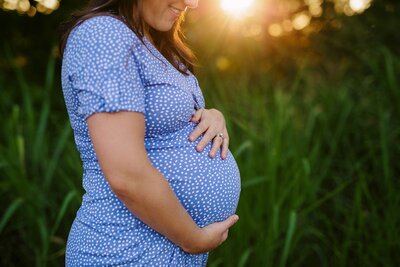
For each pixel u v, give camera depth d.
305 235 2.42
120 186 1.05
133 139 1.06
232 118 2.60
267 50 3.60
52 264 2.40
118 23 1.11
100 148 1.06
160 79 1.16
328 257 2.44
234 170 1.38
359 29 3.52
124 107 1.06
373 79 3.21
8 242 2.46
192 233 1.18
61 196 2.54
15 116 2.56
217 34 3.43
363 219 2.37
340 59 3.52
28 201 2.38
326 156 2.79
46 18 3.68
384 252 2.29
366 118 2.96
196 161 1.25
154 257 1.19
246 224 2.21
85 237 1.22
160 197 1.08
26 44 3.77
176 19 1.26
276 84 3.38
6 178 2.55
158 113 1.17
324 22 3.65
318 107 2.95
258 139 2.53
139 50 1.13
